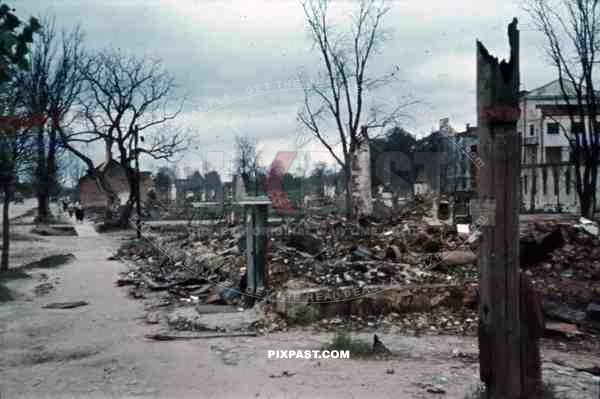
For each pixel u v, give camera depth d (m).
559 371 5.91
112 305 10.29
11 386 5.71
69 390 5.57
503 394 4.48
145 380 5.85
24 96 16.14
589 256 10.48
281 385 5.59
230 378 5.85
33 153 15.14
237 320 8.43
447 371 6.02
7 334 8.05
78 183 52.22
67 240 26.38
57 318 9.13
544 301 8.40
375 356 6.68
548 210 38.25
